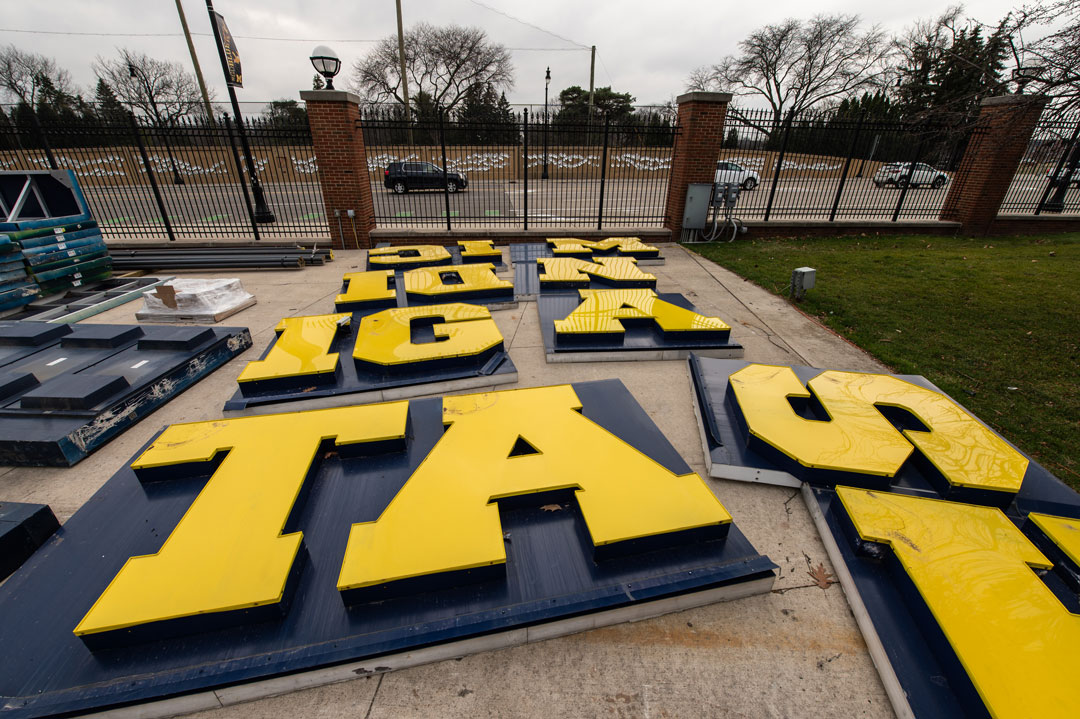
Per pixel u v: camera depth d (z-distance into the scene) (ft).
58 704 5.40
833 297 21.22
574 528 7.82
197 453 9.18
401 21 84.74
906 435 9.73
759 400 11.13
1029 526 7.59
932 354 15.60
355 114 30.12
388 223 36.63
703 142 31.45
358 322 18.06
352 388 12.90
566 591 6.70
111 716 5.51
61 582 6.94
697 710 5.74
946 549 6.88
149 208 50.11
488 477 8.46
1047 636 5.58
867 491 8.16
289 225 39.96
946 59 24.76
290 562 6.70
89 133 29.89
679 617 6.87
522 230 33.71
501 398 11.44
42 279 20.90
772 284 23.11
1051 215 37.88
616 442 9.60
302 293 22.74
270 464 8.84
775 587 7.34
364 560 6.68
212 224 40.29
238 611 6.11
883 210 41.52
